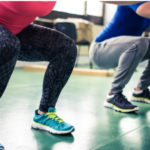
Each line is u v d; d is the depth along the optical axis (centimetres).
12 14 80
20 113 146
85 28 498
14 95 208
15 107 162
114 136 110
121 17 168
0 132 110
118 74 164
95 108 168
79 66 587
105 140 105
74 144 99
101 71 399
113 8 697
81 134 112
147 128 124
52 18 552
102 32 185
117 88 166
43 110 116
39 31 101
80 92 235
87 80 334
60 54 104
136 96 202
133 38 159
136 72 483
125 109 159
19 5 75
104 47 177
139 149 95
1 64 70
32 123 118
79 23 484
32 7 77
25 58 106
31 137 105
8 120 130
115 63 177
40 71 445
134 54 157
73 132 114
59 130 108
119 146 98
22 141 100
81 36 492
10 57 72
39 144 97
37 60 108
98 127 124
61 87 112
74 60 109
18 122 127
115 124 130
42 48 102
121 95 166
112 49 170
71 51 106
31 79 326
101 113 155
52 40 102
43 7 81
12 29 88
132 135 112
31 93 221
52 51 103
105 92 239
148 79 195
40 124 116
